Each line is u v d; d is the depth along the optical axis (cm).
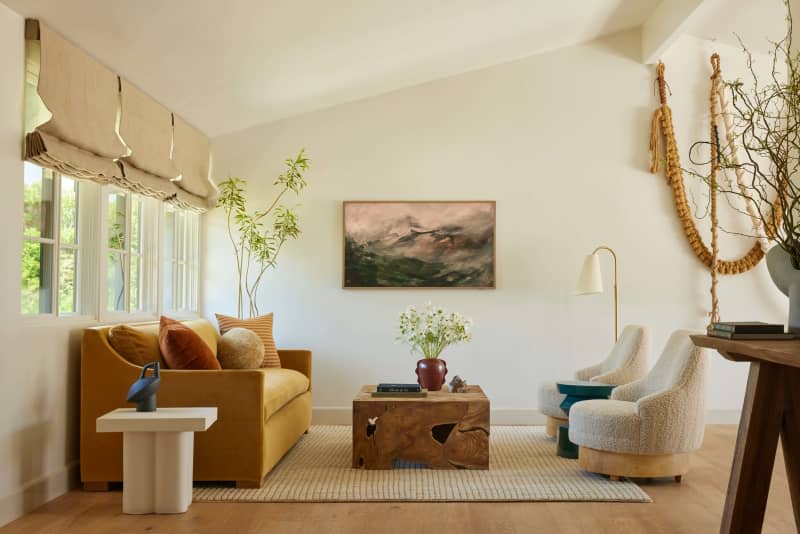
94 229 461
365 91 650
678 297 662
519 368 661
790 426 262
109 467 420
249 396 426
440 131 670
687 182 665
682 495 419
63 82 391
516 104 671
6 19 357
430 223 665
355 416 479
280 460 507
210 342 520
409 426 478
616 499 405
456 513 382
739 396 660
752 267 656
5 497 358
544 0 537
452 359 661
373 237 665
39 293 406
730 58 666
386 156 669
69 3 364
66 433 423
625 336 564
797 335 260
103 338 424
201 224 670
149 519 367
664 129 661
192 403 424
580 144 670
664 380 467
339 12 468
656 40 627
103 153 436
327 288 666
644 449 430
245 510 385
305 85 596
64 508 385
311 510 387
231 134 669
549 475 462
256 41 482
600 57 673
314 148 670
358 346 663
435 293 664
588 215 666
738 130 659
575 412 462
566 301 662
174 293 625
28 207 394
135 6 385
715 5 583
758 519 262
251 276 667
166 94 525
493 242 663
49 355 403
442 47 585
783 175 271
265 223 667
